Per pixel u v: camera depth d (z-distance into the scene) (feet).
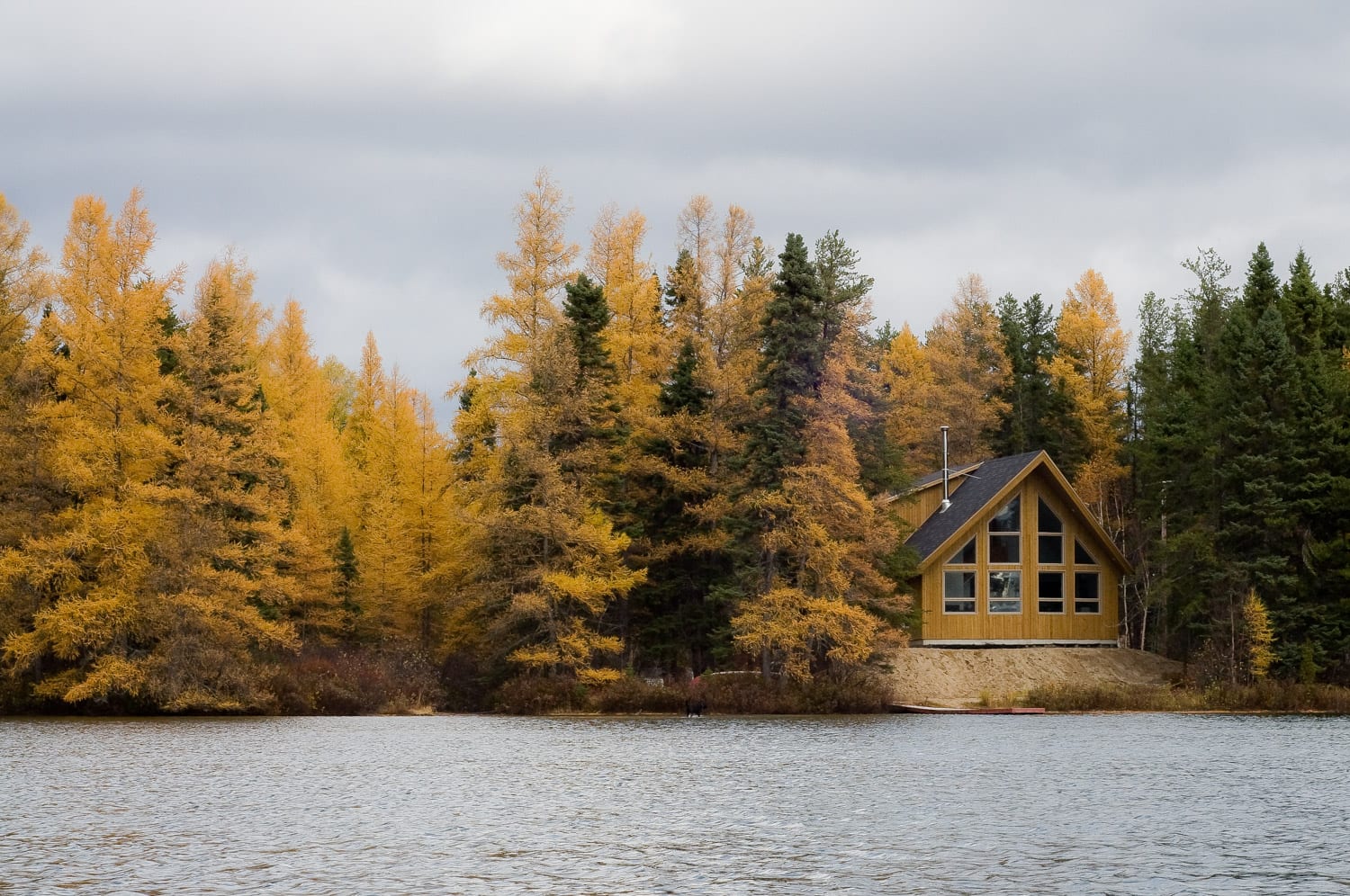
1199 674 175.83
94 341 158.30
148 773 95.35
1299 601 175.63
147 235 162.71
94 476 157.07
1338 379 181.37
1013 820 73.41
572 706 168.76
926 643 190.49
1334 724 144.66
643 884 56.13
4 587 153.38
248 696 162.40
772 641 164.76
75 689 152.87
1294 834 68.49
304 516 195.83
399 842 65.92
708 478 183.93
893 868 59.47
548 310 190.80
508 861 61.11
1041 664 186.91
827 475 161.99
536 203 191.42
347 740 124.98
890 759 106.22
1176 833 68.74
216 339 165.78
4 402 165.37
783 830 69.72
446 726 146.20
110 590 156.87
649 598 189.88
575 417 174.91
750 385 178.70
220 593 160.76
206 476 161.07
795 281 167.63
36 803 78.69
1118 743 120.88
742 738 128.16
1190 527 192.54
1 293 175.63
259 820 72.54
